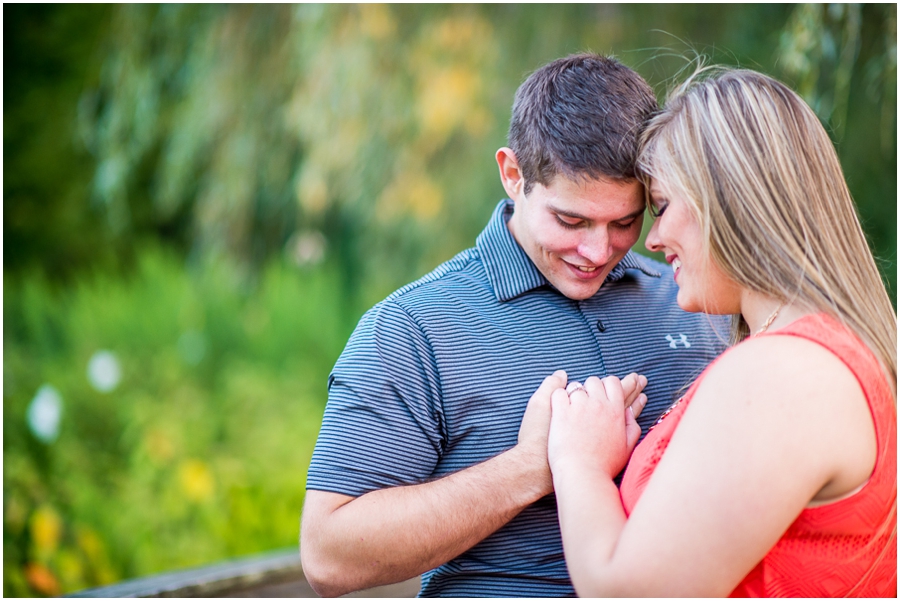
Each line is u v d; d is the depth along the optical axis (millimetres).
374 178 4727
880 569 1168
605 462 1304
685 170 1228
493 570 1477
